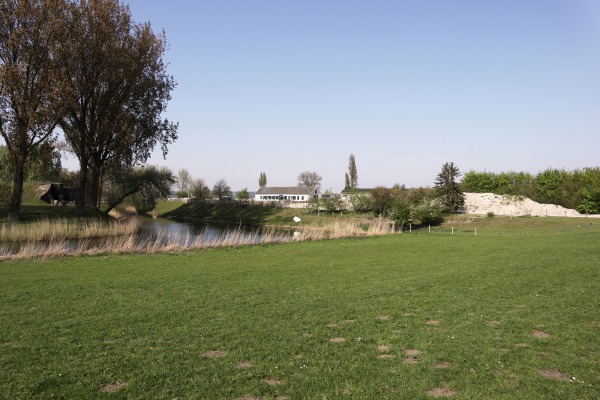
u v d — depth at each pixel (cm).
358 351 743
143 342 796
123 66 3897
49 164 4075
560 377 622
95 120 4084
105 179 5100
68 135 4275
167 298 1186
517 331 829
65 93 3503
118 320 953
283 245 2791
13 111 3475
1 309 1055
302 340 804
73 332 862
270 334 844
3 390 590
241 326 902
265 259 2117
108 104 4153
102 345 782
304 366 675
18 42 3325
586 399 550
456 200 5638
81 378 631
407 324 905
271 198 12244
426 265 1794
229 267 1831
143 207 7181
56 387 602
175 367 673
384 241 3039
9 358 709
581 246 2217
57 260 2020
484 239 3094
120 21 3972
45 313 1015
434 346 757
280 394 584
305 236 3253
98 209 4916
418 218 4888
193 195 9600
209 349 761
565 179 6044
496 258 1927
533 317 918
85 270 1722
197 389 596
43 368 670
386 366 673
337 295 1218
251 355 726
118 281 1462
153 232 4350
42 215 4247
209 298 1184
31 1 3419
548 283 1269
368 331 859
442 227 4878
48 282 1440
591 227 3962
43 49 3538
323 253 2353
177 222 6228
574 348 723
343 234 3434
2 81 3262
